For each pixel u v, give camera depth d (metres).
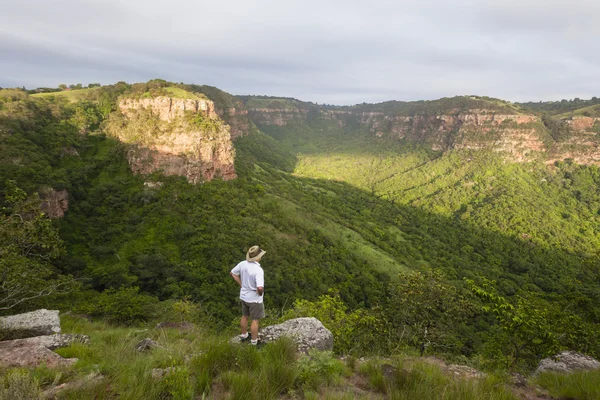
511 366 8.61
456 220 100.19
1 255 10.31
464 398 4.26
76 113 64.94
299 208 65.81
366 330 11.70
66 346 6.24
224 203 52.94
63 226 44.41
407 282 13.26
